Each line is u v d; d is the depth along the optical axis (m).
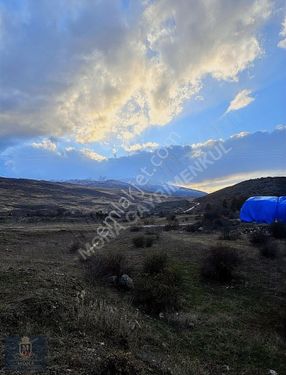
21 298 10.45
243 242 26.47
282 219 38.00
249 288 16.45
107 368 7.09
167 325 11.95
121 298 13.49
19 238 31.38
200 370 9.12
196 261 20.64
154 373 8.06
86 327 9.72
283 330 12.30
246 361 10.30
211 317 12.98
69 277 14.34
